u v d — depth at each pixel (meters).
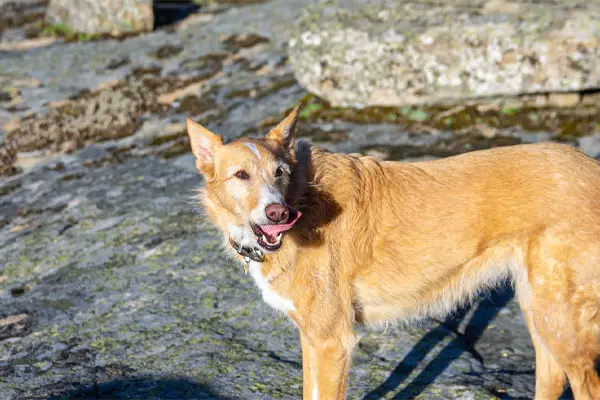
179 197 8.03
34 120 10.34
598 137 8.62
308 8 10.45
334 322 4.69
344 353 4.72
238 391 5.03
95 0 13.41
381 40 9.35
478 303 6.34
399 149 8.71
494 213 4.75
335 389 4.71
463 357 5.47
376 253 4.80
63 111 10.57
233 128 9.59
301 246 4.59
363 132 9.21
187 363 5.41
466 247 4.81
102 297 6.38
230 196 4.51
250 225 4.42
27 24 14.58
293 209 4.41
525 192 4.69
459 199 4.80
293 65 10.25
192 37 12.93
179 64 11.82
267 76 11.09
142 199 8.07
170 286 6.48
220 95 10.64
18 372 5.39
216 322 5.96
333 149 8.79
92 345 5.71
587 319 4.59
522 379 5.18
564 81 8.93
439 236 4.79
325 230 4.63
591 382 4.59
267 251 4.38
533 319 4.75
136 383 5.17
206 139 4.68
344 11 10.10
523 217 4.68
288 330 5.86
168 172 8.70
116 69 11.83
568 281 4.57
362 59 9.48
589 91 9.22
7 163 9.27
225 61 11.80
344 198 4.69
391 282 4.86
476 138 8.85
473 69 9.12
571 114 9.08
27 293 6.54
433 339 5.75
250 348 5.62
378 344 5.71
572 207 4.58
